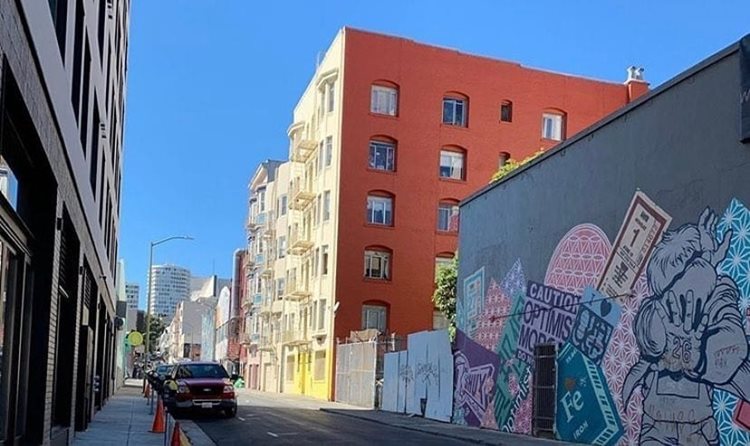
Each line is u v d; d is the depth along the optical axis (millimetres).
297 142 58031
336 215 47812
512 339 23531
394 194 48500
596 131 19656
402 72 49250
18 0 6664
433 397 29516
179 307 137375
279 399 44719
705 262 15172
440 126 49531
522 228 23516
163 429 19266
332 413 32062
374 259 48094
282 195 66688
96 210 20547
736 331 14141
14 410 9297
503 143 50375
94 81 17750
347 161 48031
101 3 20000
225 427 22312
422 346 31109
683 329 15672
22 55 7188
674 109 16531
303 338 53906
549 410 21031
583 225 20000
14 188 9375
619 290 18156
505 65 51281
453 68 50188
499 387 24109
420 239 48562
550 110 51781
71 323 15797
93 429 19719
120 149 37406
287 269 61469
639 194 17609
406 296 47938
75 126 13344
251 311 79312
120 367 57844
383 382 35781
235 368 87500
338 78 49031
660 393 16281
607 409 18297
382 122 48719
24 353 10336
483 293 26016
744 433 13711
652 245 17000
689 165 15898
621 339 17922
